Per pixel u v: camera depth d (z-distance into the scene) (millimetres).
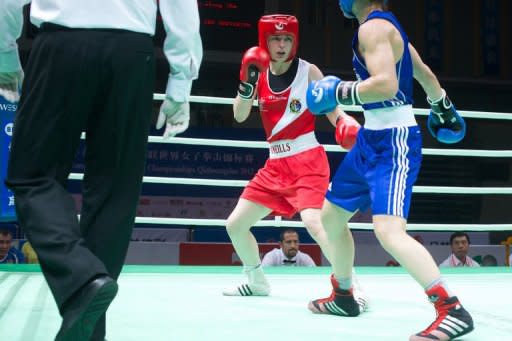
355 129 2467
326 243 2963
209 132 10688
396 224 2225
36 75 1587
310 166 3154
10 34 1711
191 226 9531
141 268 4316
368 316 2758
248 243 3271
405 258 2199
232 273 4262
